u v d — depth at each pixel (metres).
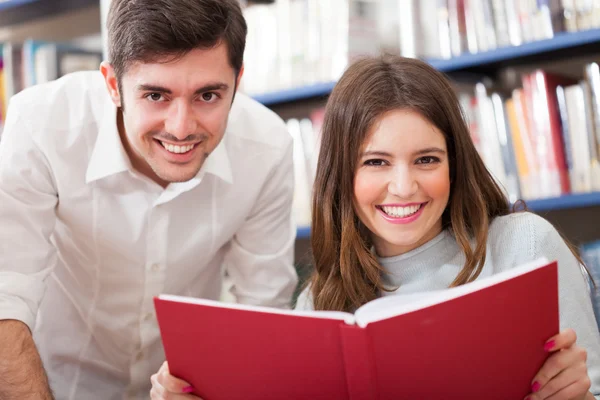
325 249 1.28
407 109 1.14
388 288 1.26
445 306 0.83
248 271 1.49
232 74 1.15
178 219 1.38
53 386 1.50
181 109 1.10
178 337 0.92
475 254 1.18
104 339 1.47
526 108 1.76
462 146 1.20
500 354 0.86
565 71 1.96
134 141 1.16
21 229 1.24
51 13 2.61
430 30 1.85
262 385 0.91
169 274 1.41
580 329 1.09
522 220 1.20
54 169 1.28
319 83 1.96
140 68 1.08
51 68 2.35
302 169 2.07
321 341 0.85
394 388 0.86
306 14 2.00
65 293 1.46
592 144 1.69
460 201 1.22
